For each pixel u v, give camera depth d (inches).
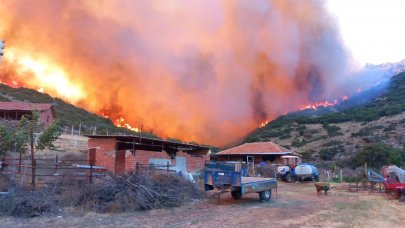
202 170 1214.9
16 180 609.3
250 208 587.2
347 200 710.5
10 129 681.6
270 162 1950.1
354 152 2470.5
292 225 450.9
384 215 530.9
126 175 606.5
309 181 1286.9
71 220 457.7
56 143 1549.0
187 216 506.3
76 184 581.0
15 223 433.1
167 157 1127.6
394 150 1951.3
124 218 479.8
